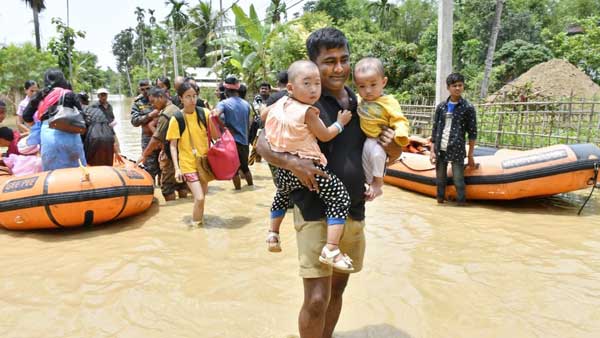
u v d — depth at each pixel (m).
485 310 3.49
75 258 4.68
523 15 36.59
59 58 36.03
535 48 31.06
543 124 9.95
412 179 7.79
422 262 4.49
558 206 6.74
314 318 2.45
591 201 7.02
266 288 3.91
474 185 6.83
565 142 9.51
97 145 6.42
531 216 6.19
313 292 2.43
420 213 6.43
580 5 39.84
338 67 2.43
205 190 6.02
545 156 6.37
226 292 3.84
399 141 2.38
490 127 11.09
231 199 7.38
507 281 4.02
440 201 7.04
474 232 5.46
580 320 3.32
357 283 4.00
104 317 3.41
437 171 6.98
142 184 6.11
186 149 5.71
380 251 4.81
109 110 8.74
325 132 2.28
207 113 5.83
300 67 2.24
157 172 8.18
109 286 3.97
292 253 4.80
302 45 23.28
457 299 3.68
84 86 39.66
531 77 20.91
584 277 4.08
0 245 5.16
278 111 2.32
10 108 30.98
